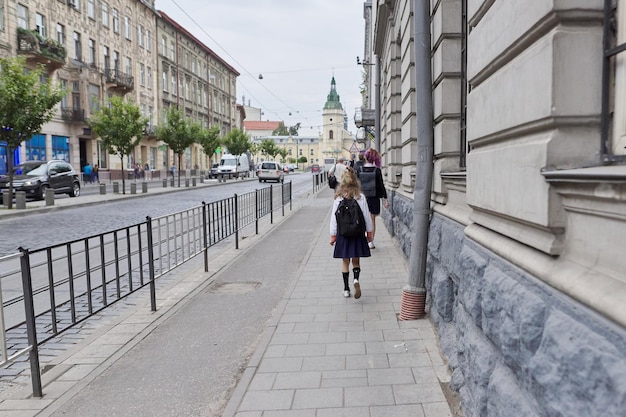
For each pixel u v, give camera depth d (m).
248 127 153.62
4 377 4.50
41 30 35.69
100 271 5.26
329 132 110.44
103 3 43.69
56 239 12.41
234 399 3.82
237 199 10.88
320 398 3.79
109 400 3.99
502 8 2.75
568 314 1.93
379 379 4.07
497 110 2.86
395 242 10.63
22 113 18.81
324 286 7.20
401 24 9.48
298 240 11.88
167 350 5.04
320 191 33.97
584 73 2.11
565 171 1.95
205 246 8.56
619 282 1.69
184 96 62.59
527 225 2.50
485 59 3.07
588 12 2.08
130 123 30.36
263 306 6.48
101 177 43.59
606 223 1.80
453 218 4.52
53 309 4.34
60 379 4.41
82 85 39.97
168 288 7.59
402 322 5.46
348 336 5.09
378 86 18.42
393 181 11.64
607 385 1.58
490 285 2.80
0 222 15.98
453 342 4.23
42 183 23.19
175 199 26.55
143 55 51.62
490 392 2.75
